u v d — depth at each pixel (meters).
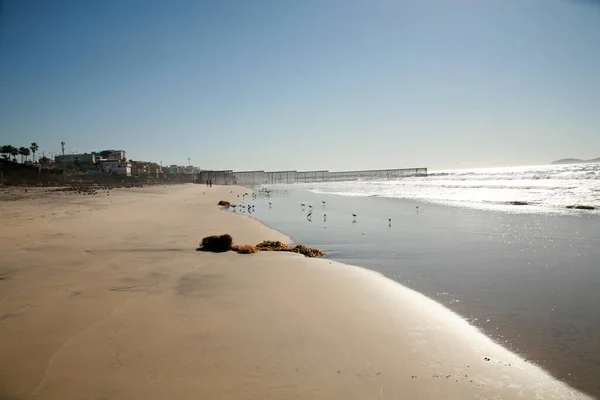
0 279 10.10
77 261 12.30
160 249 14.84
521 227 21.34
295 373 5.66
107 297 8.82
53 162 148.62
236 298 9.07
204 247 15.31
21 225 19.59
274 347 6.50
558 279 11.28
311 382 5.43
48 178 87.06
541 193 44.09
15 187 63.72
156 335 6.80
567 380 5.78
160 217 26.67
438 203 38.44
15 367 5.55
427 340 7.09
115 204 35.75
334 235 20.53
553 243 16.72
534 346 6.93
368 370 5.86
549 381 5.75
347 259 14.69
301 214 32.00
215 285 10.10
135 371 5.52
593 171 98.25
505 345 6.96
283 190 84.38
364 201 44.62
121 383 5.20
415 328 7.64
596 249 15.30
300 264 12.97
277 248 16.12
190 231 20.08
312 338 6.94
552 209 29.56
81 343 6.38
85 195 47.75
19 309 7.92
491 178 96.69
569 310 8.74
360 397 5.11
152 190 71.44
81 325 7.16
